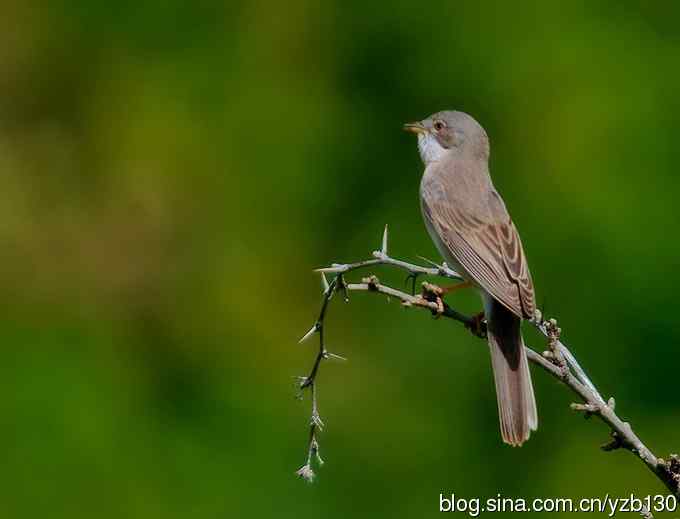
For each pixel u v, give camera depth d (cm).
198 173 1642
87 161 1680
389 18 1605
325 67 1639
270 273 1595
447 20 1569
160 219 1639
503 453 1412
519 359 869
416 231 1545
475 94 1541
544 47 1509
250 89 1652
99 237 1645
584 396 762
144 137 1658
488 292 888
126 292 1611
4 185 1675
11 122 1706
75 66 1698
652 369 1419
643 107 1469
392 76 1605
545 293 1438
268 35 1661
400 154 1592
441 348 1452
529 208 1469
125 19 1694
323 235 1600
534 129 1492
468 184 1052
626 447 755
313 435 788
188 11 1683
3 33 1716
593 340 1427
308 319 1572
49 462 1388
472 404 1433
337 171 1612
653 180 1445
